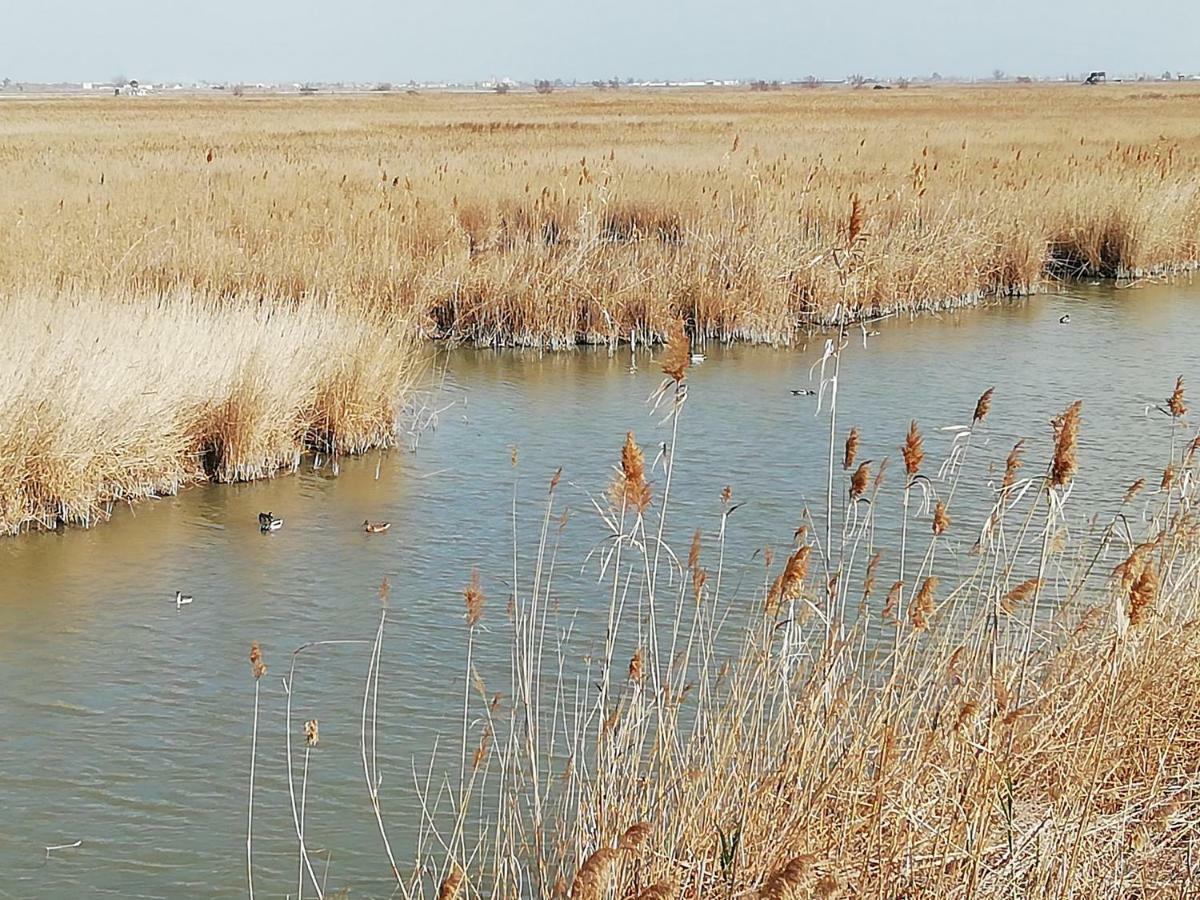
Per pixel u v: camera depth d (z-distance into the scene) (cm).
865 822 475
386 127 5519
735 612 875
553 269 1914
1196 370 1700
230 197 2255
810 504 1127
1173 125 5353
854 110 7488
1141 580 493
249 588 955
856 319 2072
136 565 999
